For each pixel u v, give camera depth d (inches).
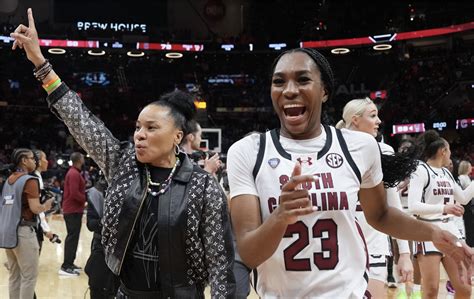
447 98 874.8
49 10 969.5
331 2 959.6
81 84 1031.0
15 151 195.5
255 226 73.2
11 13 953.5
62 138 929.5
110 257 89.0
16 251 187.0
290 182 63.0
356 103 147.7
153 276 87.4
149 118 90.7
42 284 265.9
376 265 131.6
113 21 977.5
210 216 88.7
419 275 222.2
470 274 77.9
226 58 1045.2
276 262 73.5
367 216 85.9
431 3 944.3
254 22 1008.2
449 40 949.8
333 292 72.5
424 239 82.0
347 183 75.0
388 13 944.9
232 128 983.6
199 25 1015.6
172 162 92.7
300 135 77.0
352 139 78.0
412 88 906.7
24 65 997.8
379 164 80.7
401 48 966.4
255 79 1042.7
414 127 834.8
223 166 178.9
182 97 95.5
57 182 682.2
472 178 326.0
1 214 188.4
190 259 88.9
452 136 822.5
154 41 948.6
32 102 974.4
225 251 88.3
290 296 73.5
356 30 943.7
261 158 75.7
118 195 89.2
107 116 995.3
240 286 143.3
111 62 1034.1
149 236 87.9
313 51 76.8
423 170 170.6
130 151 93.4
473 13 910.4
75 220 290.0
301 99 74.6
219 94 1030.4
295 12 991.0
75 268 291.1
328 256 72.6
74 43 900.0
